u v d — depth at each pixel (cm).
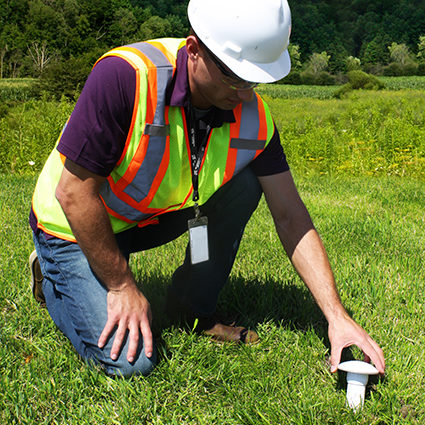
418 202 512
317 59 10506
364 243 369
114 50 183
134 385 198
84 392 196
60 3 9119
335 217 439
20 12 8881
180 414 188
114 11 9706
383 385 203
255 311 259
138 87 177
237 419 186
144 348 199
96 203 185
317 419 183
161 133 186
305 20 11756
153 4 12069
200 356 216
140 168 191
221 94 180
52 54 8150
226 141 201
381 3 12662
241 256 333
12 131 916
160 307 256
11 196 481
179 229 237
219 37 169
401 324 249
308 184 623
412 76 9025
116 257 193
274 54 174
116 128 179
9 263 304
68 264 206
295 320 253
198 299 230
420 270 316
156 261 319
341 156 896
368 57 11281
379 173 812
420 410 190
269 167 214
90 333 200
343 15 12700
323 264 210
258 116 205
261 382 204
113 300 198
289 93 5872
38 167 821
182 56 184
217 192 219
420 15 11512
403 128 964
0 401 186
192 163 200
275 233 382
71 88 4028
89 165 179
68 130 180
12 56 7919
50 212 208
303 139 1038
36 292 249
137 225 227
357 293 281
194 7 175
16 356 215
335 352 188
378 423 185
